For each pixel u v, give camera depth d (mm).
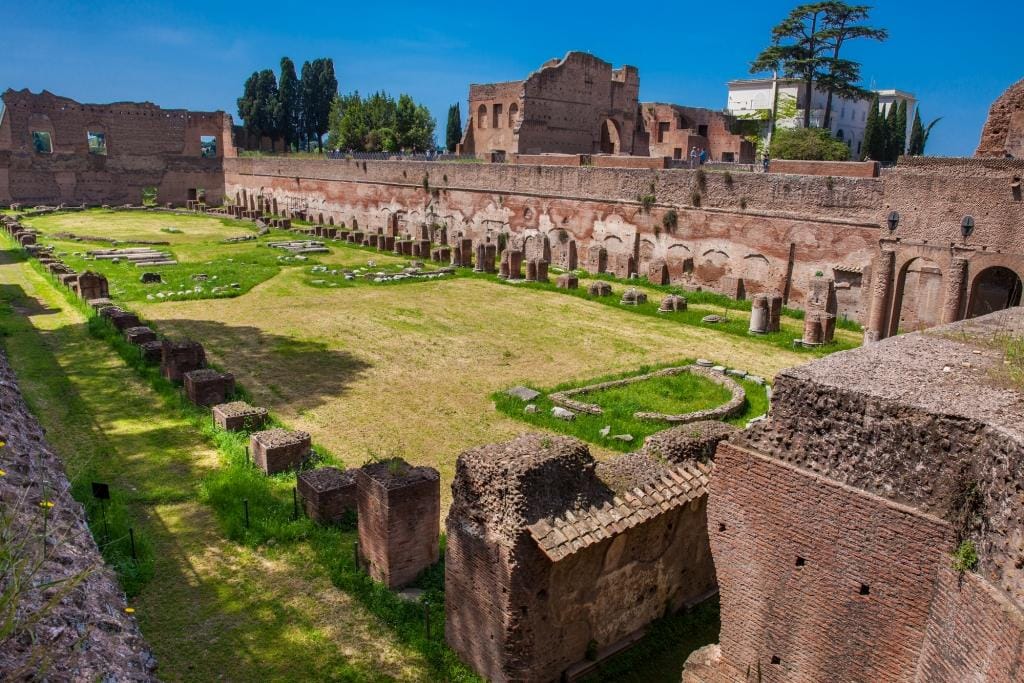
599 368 25125
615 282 41438
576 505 10102
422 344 27688
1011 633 5879
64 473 10945
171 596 11898
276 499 14953
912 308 29906
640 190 41562
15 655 5852
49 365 23250
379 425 19422
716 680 9250
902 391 7555
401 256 48906
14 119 78125
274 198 78562
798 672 8336
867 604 7598
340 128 84125
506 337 28984
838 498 7711
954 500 6859
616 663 10938
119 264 42938
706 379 23781
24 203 78500
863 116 92188
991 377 8062
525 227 49531
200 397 20109
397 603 11727
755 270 36406
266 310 32781
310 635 11117
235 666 10445
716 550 9031
